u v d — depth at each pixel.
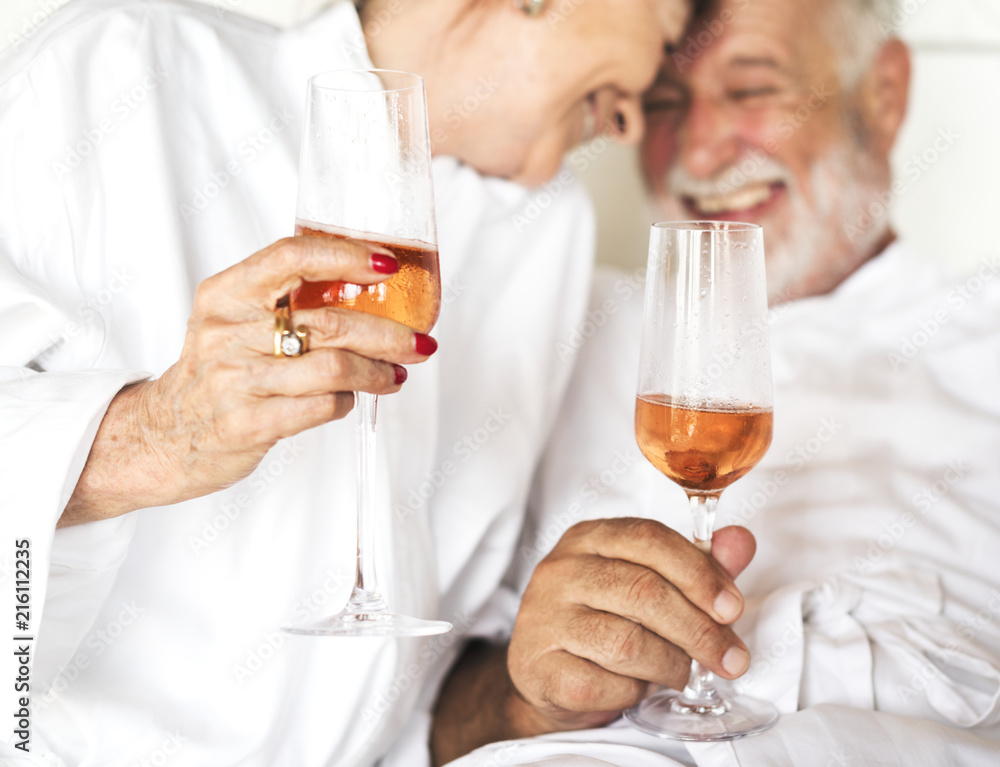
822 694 0.87
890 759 0.73
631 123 1.26
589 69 1.14
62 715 0.74
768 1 1.69
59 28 0.84
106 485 0.66
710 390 0.67
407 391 0.98
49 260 0.79
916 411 1.39
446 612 1.13
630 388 1.42
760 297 0.68
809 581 0.98
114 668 0.79
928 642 0.92
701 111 1.76
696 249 0.67
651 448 0.70
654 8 1.16
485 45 1.10
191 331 0.60
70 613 0.73
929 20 1.74
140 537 0.80
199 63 0.92
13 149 0.80
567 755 0.75
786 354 1.56
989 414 1.44
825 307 1.70
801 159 1.75
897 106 1.76
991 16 1.73
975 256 1.83
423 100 0.63
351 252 0.55
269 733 0.83
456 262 1.14
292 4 1.47
